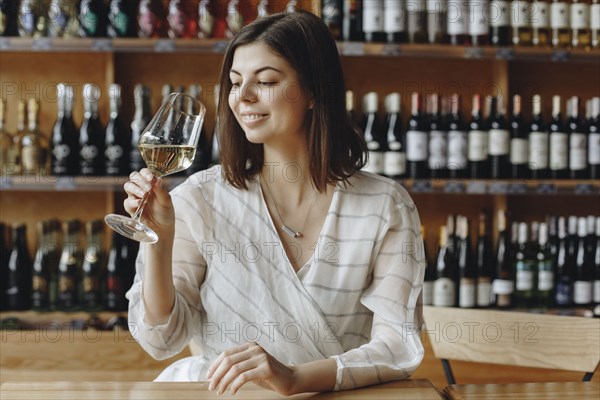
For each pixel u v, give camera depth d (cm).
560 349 145
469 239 278
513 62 294
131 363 243
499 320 150
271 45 134
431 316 155
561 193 263
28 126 282
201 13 263
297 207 143
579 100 274
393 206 141
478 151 268
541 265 273
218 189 143
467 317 152
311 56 137
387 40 264
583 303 274
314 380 113
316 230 142
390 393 113
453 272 277
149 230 118
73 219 271
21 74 282
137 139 262
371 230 139
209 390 111
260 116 136
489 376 258
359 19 270
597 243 281
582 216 296
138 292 137
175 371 146
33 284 265
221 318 140
